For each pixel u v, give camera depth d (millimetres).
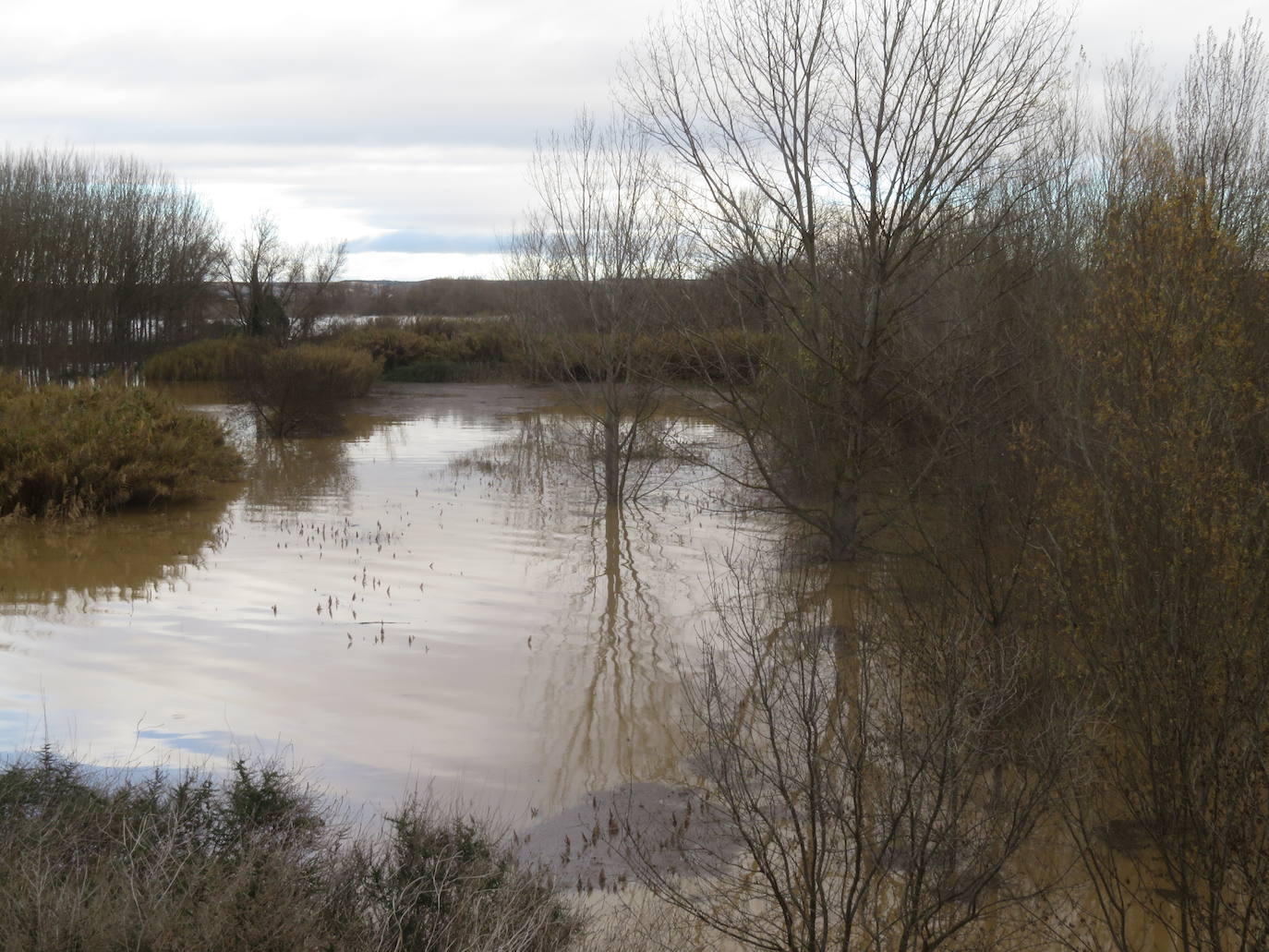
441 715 8180
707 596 11992
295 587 12133
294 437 27281
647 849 6066
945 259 14391
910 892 4984
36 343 42031
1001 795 5543
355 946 4281
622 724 8008
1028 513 7449
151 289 49500
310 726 7855
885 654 7160
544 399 36594
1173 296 5898
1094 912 5500
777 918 5383
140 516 16500
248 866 4371
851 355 13992
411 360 45188
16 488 15789
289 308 55594
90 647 9656
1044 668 6473
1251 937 4875
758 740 6777
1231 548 5258
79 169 49625
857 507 13672
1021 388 11445
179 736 7527
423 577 12789
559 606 11547
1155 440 5555
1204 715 5211
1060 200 14945
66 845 4703
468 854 5098
